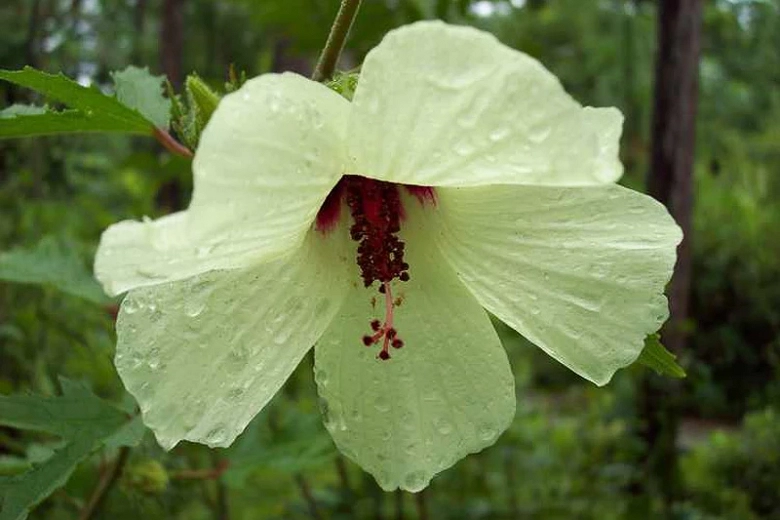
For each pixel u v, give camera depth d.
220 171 0.15
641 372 0.51
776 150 1.35
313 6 0.38
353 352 0.21
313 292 0.20
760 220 1.15
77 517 0.34
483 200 0.20
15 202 0.53
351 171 0.18
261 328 0.19
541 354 0.99
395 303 0.21
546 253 0.20
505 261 0.20
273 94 0.15
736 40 1.31
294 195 0.17
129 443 0.22
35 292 0.42
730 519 0.55
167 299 0.19
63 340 0.44
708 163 1.35
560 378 0.98
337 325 0.21
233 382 0.19
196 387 0.19
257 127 0.15
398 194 0.21
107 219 0.55
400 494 0.47
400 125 0.16
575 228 0.20
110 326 0.33
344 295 0.21
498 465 0.57
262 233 0.17
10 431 0.40
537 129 0.15
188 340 0.19
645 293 0.19
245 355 0.19
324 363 0.21
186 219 0.15
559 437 0.61
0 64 0.68
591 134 0.15
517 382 0.65
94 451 0.22
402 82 0.15
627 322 0.19
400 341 0.21
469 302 0.21
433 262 0.21
